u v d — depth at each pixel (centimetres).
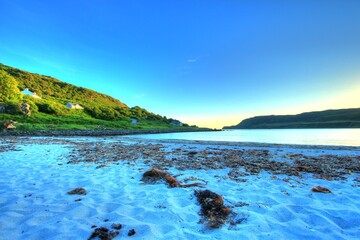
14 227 371
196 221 402
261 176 745
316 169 838
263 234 351
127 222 391
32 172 792
